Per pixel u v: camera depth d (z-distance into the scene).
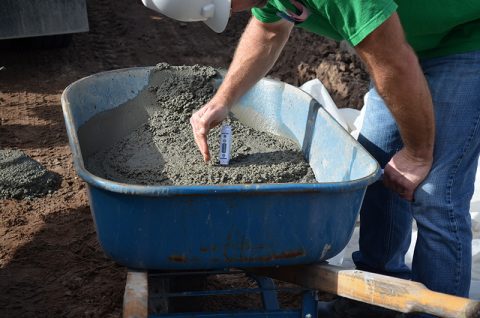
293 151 3.82
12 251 4.23
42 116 6.07
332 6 2.62
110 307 3.78
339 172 3.33
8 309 3.73
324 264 2.92
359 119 4.95
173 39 7.82
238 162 3.71
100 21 8.24
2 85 6.67
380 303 2.69
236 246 2.78
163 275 3.05
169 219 2.69
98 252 4.25
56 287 3.92
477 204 4.26
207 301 3.82
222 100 3.48
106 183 2.65
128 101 4.10
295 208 2.73
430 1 2.97
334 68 6.21
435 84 3.15
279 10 2.95
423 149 3.07
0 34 6.51
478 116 3.13
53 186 4.98
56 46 7.41
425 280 3.34
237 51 3.56
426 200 3.21
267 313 3.03
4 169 4.95
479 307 2.43
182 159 3.74
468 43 3.09
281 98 3.97
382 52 2.65
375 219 3.65
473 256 3.92
